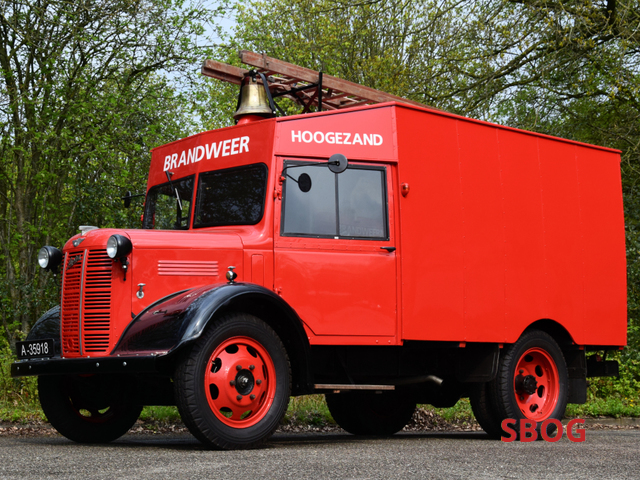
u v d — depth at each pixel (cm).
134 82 1410
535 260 791
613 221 877
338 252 663
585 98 1680
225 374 566
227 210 674
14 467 450
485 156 764
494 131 778
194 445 643
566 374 802
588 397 1288
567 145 845
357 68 2070
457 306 720
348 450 570
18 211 1335
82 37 1276
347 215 672
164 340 552
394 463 478
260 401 586
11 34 1327
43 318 662
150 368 538
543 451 589
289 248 646
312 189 662
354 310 663
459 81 1717
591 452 585
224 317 573
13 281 1265
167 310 574
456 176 737
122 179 1293
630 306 1455
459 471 448
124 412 717
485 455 547
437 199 719
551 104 1664
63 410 686
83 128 1306
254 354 588
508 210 774
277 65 803
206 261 623
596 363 872
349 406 873
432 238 710
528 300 778
